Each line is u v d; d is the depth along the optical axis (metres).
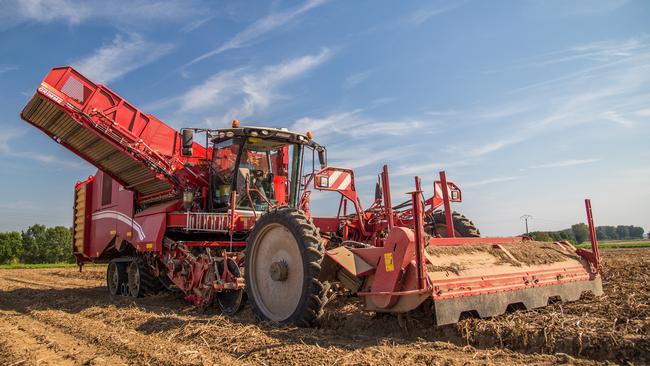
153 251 9.27
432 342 4.61
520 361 3.99
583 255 6.69
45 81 8.73
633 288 6.83
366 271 5.07
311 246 5.53
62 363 4.56
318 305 5.45
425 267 4.64
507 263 5.63
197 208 9.25
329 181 8.37
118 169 10.27
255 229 6.43
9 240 67.06
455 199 9.55
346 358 4.05
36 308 8.63
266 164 8.99
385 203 6.11
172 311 7.50
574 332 4.38
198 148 10.40
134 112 9.62
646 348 3.95
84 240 12.62
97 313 7.63
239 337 5.03
